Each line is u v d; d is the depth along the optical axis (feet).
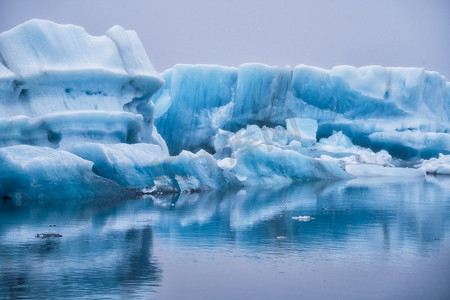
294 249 77.15
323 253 74.69
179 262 69.92
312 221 100.63
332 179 203.31
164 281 61.93
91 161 137.49
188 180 152.97
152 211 113.50
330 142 264.11
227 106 254.47
